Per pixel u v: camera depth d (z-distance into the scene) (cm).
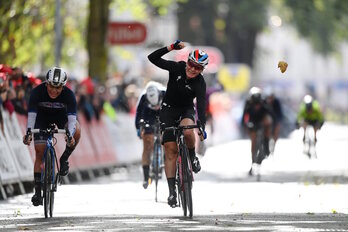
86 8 7031
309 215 2973
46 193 2914
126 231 2509
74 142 2994
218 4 13812
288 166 5881
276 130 6366
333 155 7100
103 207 3328
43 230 2558
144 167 3828
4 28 5319
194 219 2848
